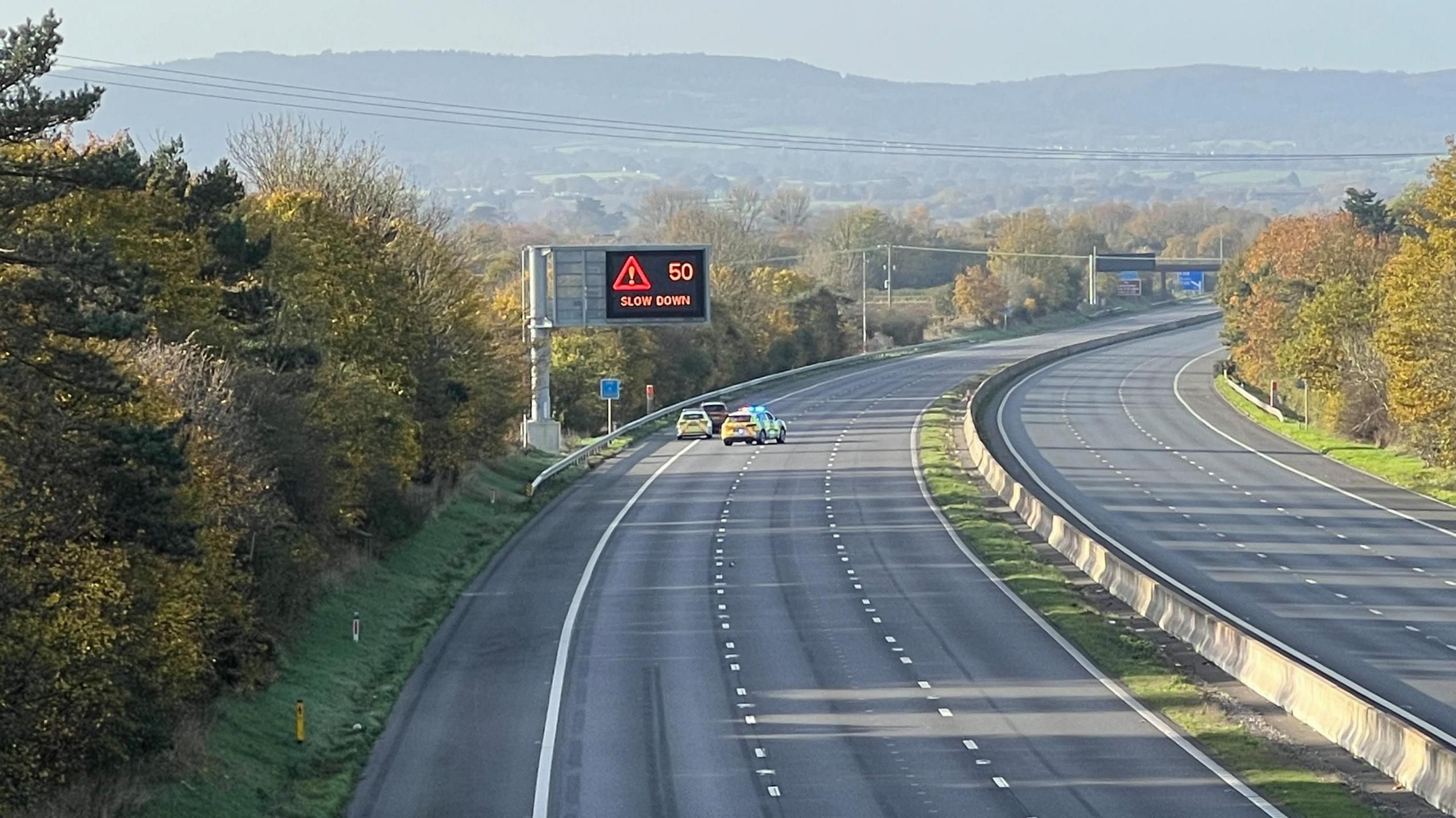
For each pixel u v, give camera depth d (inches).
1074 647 5782.5
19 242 3459.6
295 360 6397.6
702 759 4330.7
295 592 5679.1
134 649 3956.7
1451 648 5649.6
